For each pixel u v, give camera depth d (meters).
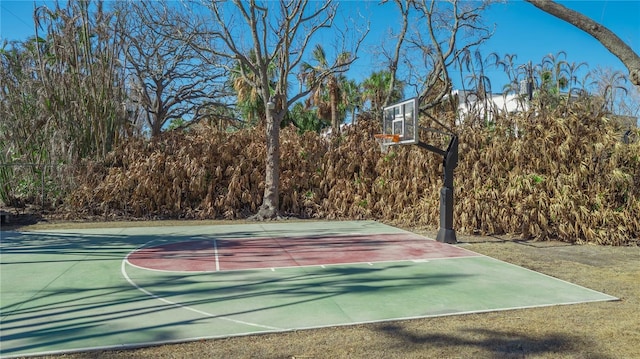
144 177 16.58
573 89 14.19
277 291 6.55
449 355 4.22
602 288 6.77
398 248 10.42
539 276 7.53
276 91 16.58
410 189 15.60
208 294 6.38
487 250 10.20
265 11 15.66
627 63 4.19
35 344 4.43
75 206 16.27
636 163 11.73
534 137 12.70
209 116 23.89
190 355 4.20
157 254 9.62
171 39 17.91
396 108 11.95
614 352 4.29
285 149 17.89
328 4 16.44
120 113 18.08
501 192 12.78
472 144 13.84
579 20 4.32
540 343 4.50
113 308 5.70
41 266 8.36
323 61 25.81
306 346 4.43
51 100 16.77
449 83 21.30
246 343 4.51
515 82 15.74
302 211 17.39
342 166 17.50
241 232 13.25
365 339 4.62
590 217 11.33
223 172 17.58
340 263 8.66
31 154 17.08
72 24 17.06
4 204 16.89
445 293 6.43
